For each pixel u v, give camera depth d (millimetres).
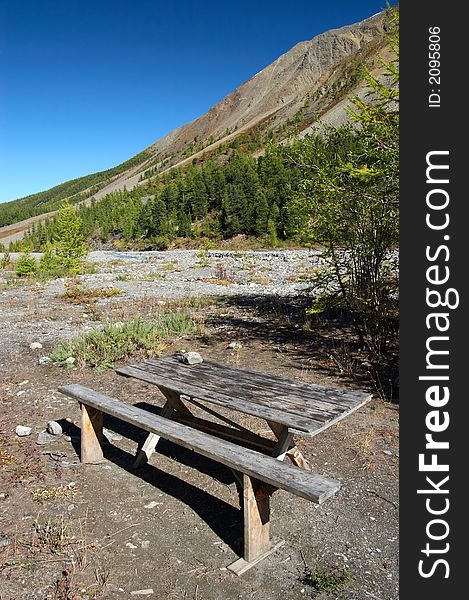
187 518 3879
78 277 22250
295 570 3248
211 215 71812
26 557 3359
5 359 8484
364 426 5496
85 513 3918
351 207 7648
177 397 5375
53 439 5359
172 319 10734
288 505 4047
